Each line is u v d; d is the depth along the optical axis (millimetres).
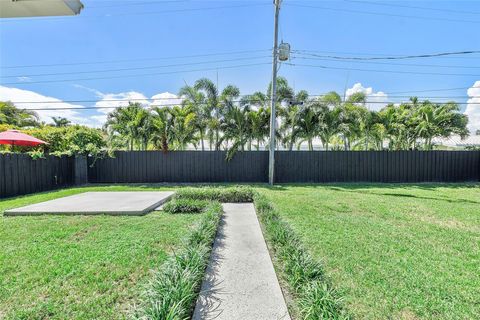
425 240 4133
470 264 3281
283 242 3367
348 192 9078
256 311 2215
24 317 2168
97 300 2404
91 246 3717
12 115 16750
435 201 7430
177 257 2713
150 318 1749
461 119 13852
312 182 12188
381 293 2596
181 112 11883
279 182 12125
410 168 12602
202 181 12000
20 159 8406
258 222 5031
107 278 2807
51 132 11250
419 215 5754
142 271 2971
